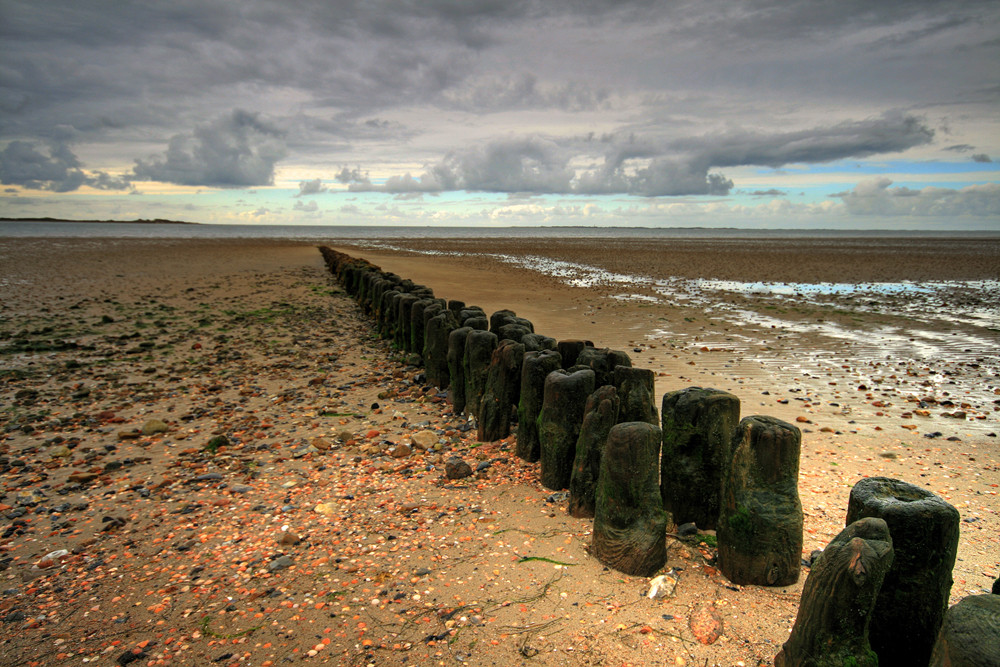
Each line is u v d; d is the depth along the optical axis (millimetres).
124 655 3547
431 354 9750
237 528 5156
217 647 3645
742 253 55531
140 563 4613
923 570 3150
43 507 5594
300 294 22250
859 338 13945
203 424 8039
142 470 6480
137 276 27109
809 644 3080
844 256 49750
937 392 9477
